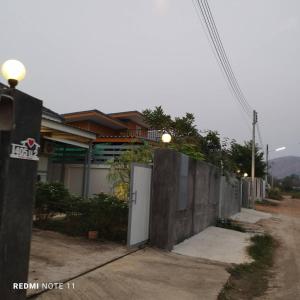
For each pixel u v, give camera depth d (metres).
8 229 4.18
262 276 8.51
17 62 4.37
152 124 20.58
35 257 7.05
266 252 11.34
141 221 9.08
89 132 15.27
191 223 12.05
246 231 15.69
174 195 9.72
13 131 4.19
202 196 13.52
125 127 24.89
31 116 4.46
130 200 8.61
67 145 16.64
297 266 9.80
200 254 9.52
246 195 30.17
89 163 15.84
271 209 32.47
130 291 6.07
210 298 6.21
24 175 4.39
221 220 16.61
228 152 18.97
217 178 16.64
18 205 4.32
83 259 7.35
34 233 9.12
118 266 7.27
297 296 7.10
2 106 4.22
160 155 9.62
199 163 12.96
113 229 9.61
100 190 16.38
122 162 12.27
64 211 10.28
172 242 9.64
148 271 7.25
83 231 9.52
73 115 22.16
